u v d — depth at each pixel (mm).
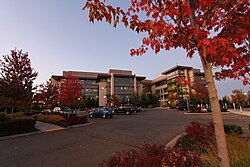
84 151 6746
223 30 2025
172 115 24547
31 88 13984
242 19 1844
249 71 2906
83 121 16359
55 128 13664
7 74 12938
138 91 73750
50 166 5137
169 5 2152
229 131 6891
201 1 1900
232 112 25703
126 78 70312
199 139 5938
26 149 7297
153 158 2711
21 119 11789
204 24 2145
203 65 1944
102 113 24875
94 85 76375
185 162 2633
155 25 2170
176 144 6168
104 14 2244
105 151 6645
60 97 17891
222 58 2072
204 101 30469
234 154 3559
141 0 2350
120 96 67562
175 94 50688
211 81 1857
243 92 39062
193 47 2338
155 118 20797
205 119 17078
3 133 10461
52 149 7211
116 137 9484
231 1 1987
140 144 7566
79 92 18438
